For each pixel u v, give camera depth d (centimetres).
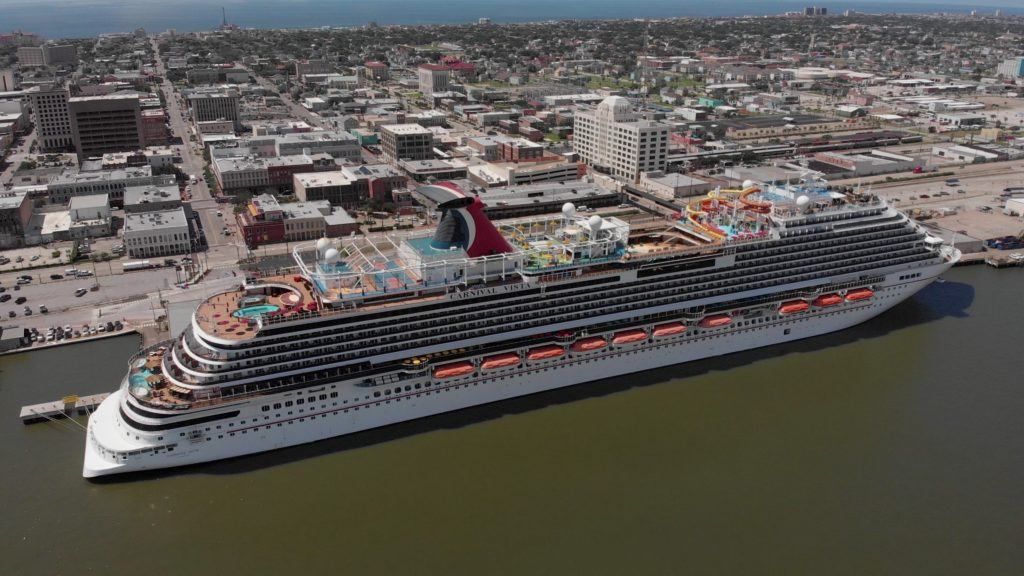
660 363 13125
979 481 10406
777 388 12738
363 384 10688
